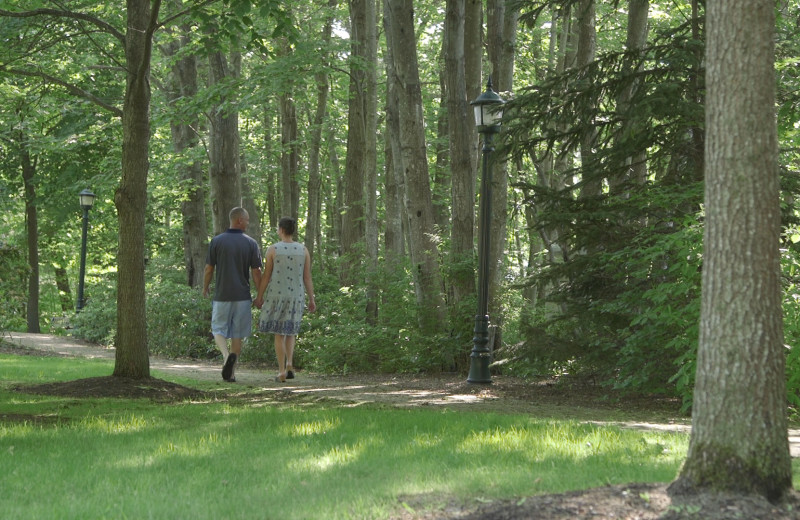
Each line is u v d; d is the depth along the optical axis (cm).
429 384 1307
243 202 3034
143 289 1098
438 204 2983
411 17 1566
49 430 693
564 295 1170
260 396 1060
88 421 755
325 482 473
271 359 1853
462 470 498
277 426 719
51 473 509
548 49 2688
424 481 468
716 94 434
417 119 1577
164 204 3059
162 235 3591
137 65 1083
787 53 1212
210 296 2222
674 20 2117
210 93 2052
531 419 799
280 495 442
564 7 1623
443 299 1580
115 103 2609
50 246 4169
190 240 2798
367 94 2233
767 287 423
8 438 645
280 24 1114
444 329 1559
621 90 1102
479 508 408
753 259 423
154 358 2095
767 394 420
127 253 1084
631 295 1074
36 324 3509
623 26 2370
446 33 1583
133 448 599
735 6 429
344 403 989
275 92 2077
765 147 427
